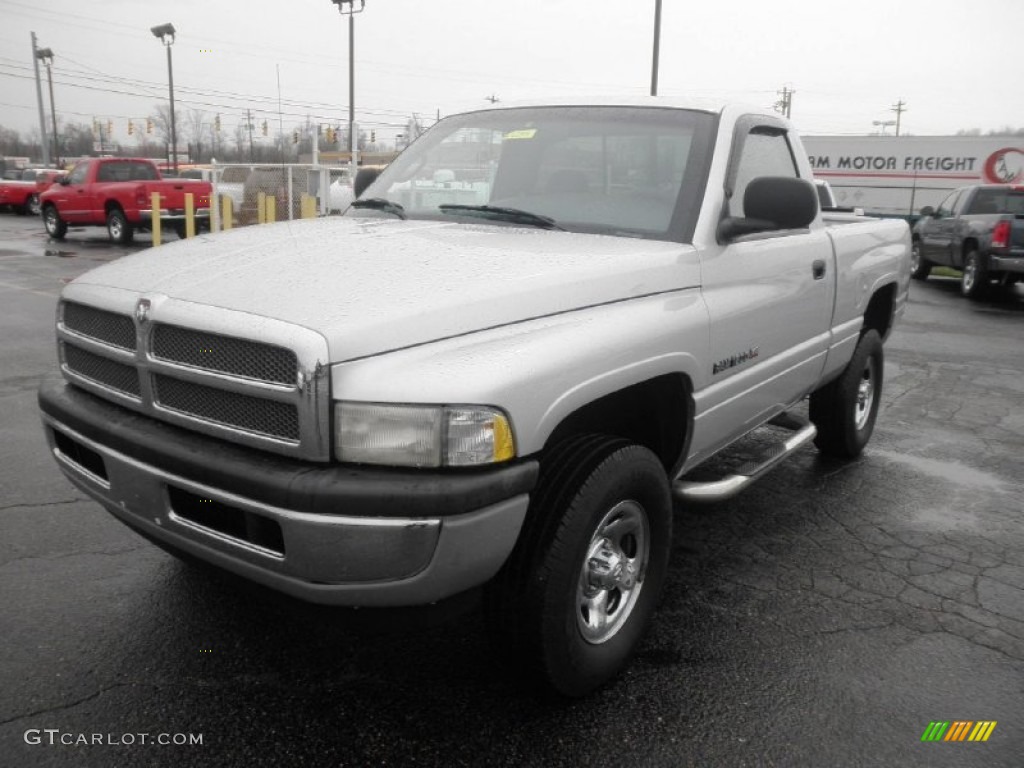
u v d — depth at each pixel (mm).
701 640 3373
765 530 4512
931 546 4367
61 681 2949
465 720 2818
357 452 2281
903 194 31453
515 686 2984
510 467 2395
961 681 3143
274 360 2334
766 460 4180
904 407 7277
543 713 2867
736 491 3713
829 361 4785
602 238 3309
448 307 2449
